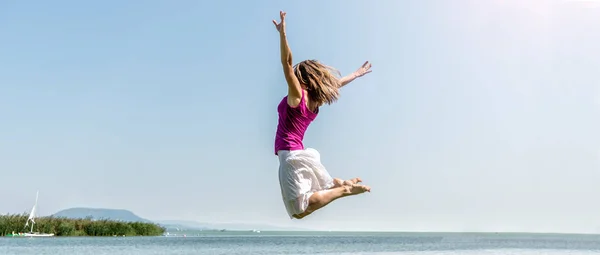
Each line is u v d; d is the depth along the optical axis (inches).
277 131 234.5
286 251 2332.7
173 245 2851.9
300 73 230.8
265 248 2630.4
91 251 2123.5
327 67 235.9
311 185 226.4
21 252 1987.0
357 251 2352.4
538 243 4195.4
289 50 217.6
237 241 3850.9
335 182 227.5
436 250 2561.5
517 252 2418.8
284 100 235.6
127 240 3553.2
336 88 234.4
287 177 223.3
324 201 220.1
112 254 1955.0
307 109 228.8
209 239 4485.7
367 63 261.6
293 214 224.5
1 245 2490.2
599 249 2842.0
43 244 2630.4
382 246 3075.8
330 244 3380.9
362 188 225.9
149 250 2281.0
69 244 2687.0
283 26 215.3
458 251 2458.2
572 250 2689.5
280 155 227.9
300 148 229.1
